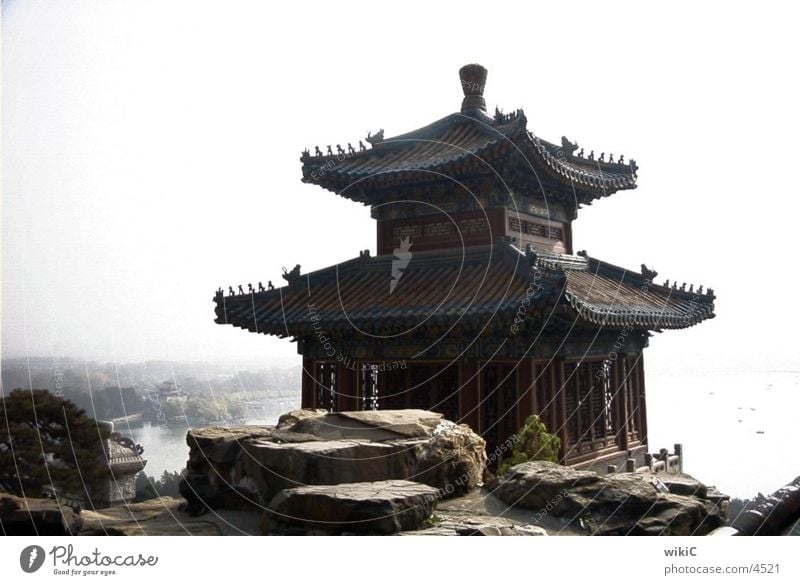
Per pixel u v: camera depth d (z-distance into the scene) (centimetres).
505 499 1523
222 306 2547
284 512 1309
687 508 1397
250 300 2619
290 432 1667
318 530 1261
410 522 1279
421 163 2541
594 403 2688
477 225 2591
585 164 2950
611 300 2531
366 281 2708
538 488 1477
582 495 1443
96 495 1727
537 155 2361
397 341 2578
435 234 2678
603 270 2962
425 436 1666
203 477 1602
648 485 1470
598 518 1395
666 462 2900
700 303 2969
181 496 1761
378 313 2386
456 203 2628
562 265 2728
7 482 1661
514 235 2597
